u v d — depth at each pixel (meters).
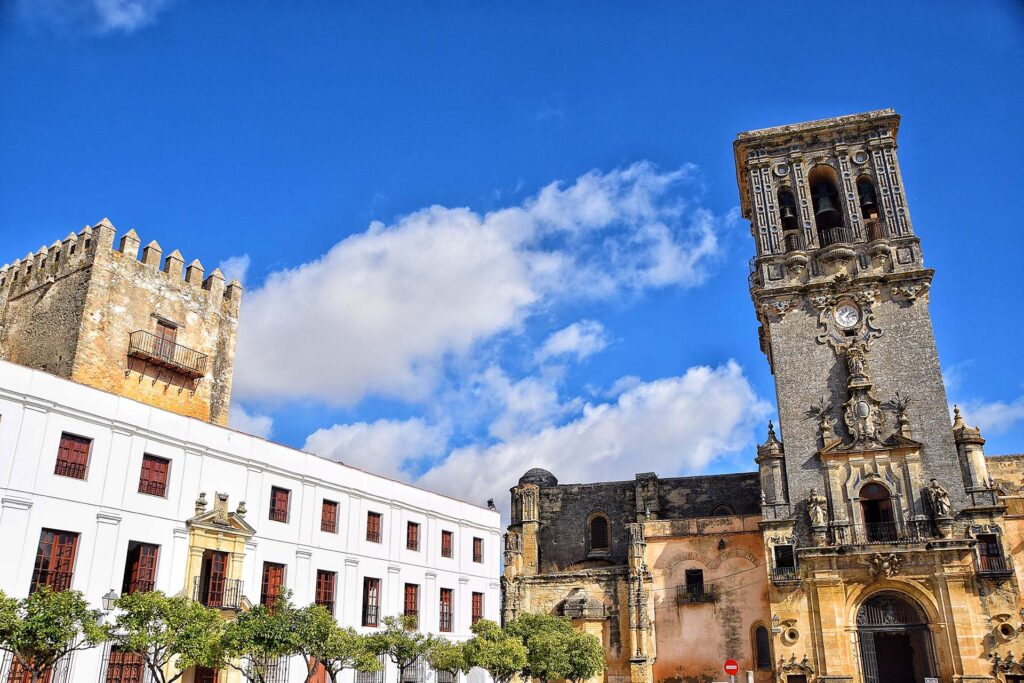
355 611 48.62
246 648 33.41
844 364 57.31
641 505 68.69
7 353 50.06
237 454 43.84
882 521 53.94
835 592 52.19
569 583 64.31
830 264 59.69
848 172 62.12
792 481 56.00
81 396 37.00
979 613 49.22
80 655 34.28
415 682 51.19
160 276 50.19
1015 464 62.38
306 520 46.84
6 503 33.31
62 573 34.94
